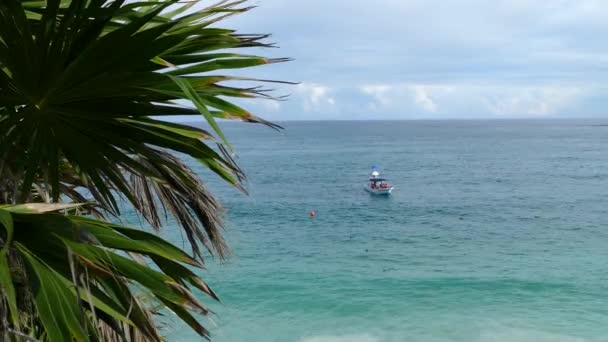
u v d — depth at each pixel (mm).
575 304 25594
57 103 2367
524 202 61656
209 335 2193
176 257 2174
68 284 1730
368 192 70000
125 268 1963
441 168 102875
